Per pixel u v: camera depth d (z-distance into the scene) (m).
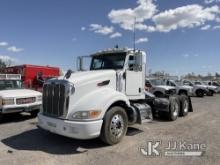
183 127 8.76
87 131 5.74
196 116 11.47
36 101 10.08
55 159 5.40
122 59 7.50
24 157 5.50
